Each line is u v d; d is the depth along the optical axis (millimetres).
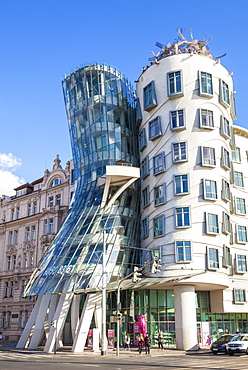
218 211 40938
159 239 41375
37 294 40812
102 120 50594
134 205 47531
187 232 39562
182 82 43625
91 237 42750
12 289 63594
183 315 38656
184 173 41250
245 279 48469
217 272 39500
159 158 43781
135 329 41625
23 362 25891
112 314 44562
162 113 44500
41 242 60594
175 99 43719
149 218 44000
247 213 52062
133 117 53000
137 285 39156
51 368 21125
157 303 43906
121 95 52406
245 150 54438
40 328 40938
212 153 42094
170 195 41531
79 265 40531
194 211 40094
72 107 54219
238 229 50750
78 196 49719
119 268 41781
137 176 44844
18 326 59344
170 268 39156
